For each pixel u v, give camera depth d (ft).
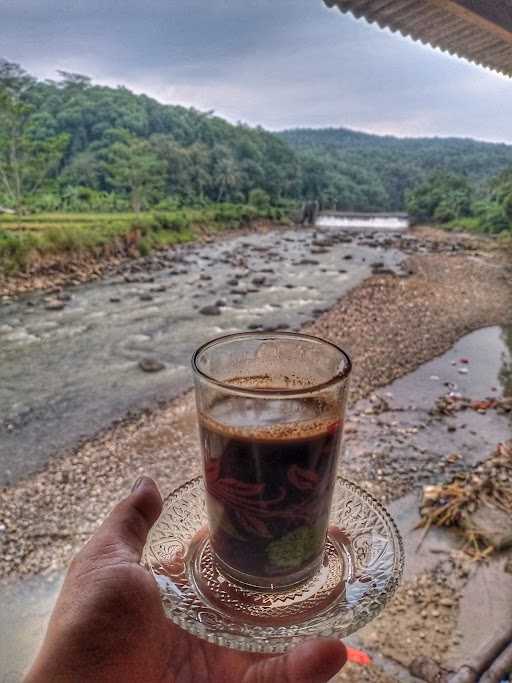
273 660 2.45
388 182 188.14
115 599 2.55
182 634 2.97
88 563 2.76
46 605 10.28
